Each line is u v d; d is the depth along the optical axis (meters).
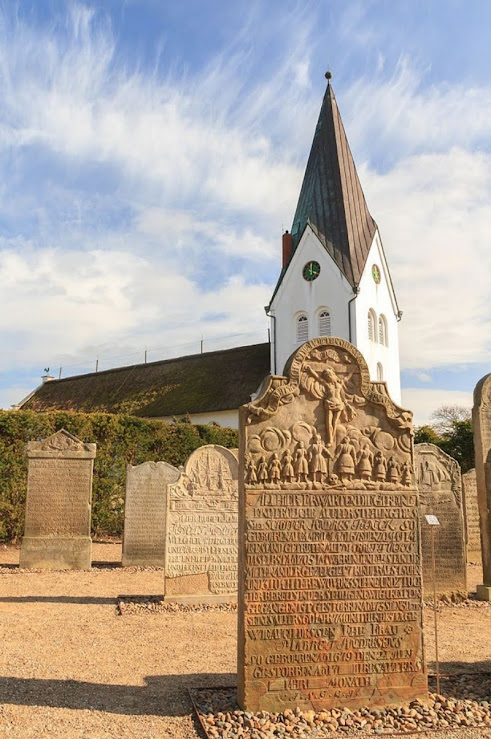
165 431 24.14
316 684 5.86
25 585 12.86
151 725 5.46
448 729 5.43
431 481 12.12
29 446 15.24
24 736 5.15
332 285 38.03
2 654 7.60
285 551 6.04
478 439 12.09
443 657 7.71
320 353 6.56
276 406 6.26
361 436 6.45
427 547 11.91
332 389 6.45
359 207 40.50
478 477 12.13
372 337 38.84
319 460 6.24
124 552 15.78
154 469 16.20
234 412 39.81
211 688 6.33
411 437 6.53
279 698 5.77
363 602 6.09
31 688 6.36
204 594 11.21
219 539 11.41
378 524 6.27
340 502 6.23
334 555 6.12
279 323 40.06
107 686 6.48
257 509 6.05
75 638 8.54
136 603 11.00
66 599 11.49
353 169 41.44
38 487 15.21
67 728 5.35
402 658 6.05
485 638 8.80
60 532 15.19
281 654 5.84
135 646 8.16
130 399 45.75
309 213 40.03
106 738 5.18
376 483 6.34
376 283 39.78
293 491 6.15
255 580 5.92
